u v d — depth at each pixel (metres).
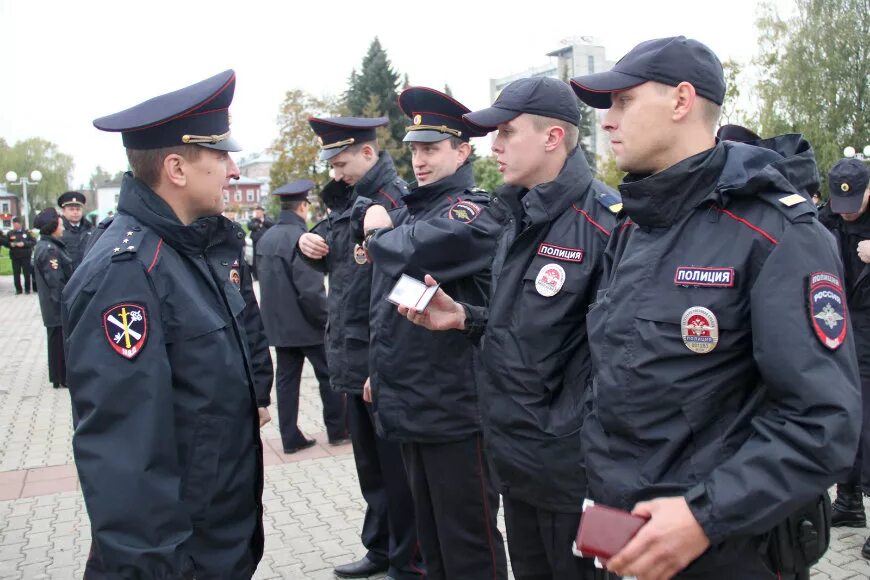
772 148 1.77
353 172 3.67
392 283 2.84
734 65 28.77
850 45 28.47
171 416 1.81
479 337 2.51
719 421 1.50
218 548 1.95
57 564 3.83
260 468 2.11
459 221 2.61
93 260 1.84
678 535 1.35
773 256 1.43
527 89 2.37
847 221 3.92
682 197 1.57
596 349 1.69
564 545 2.22
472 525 2.84
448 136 2.97
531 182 2.42
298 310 5.45
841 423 1.31
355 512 4.48
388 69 39.19
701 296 1.49
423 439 2.81
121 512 1.69
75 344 1.77
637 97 1.61
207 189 2.03
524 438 2.23
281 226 5.58
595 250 2.19
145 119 1.92
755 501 1.33
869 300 3.82
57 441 6.12
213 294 2.03
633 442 1.59
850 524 4.05
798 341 1.36
